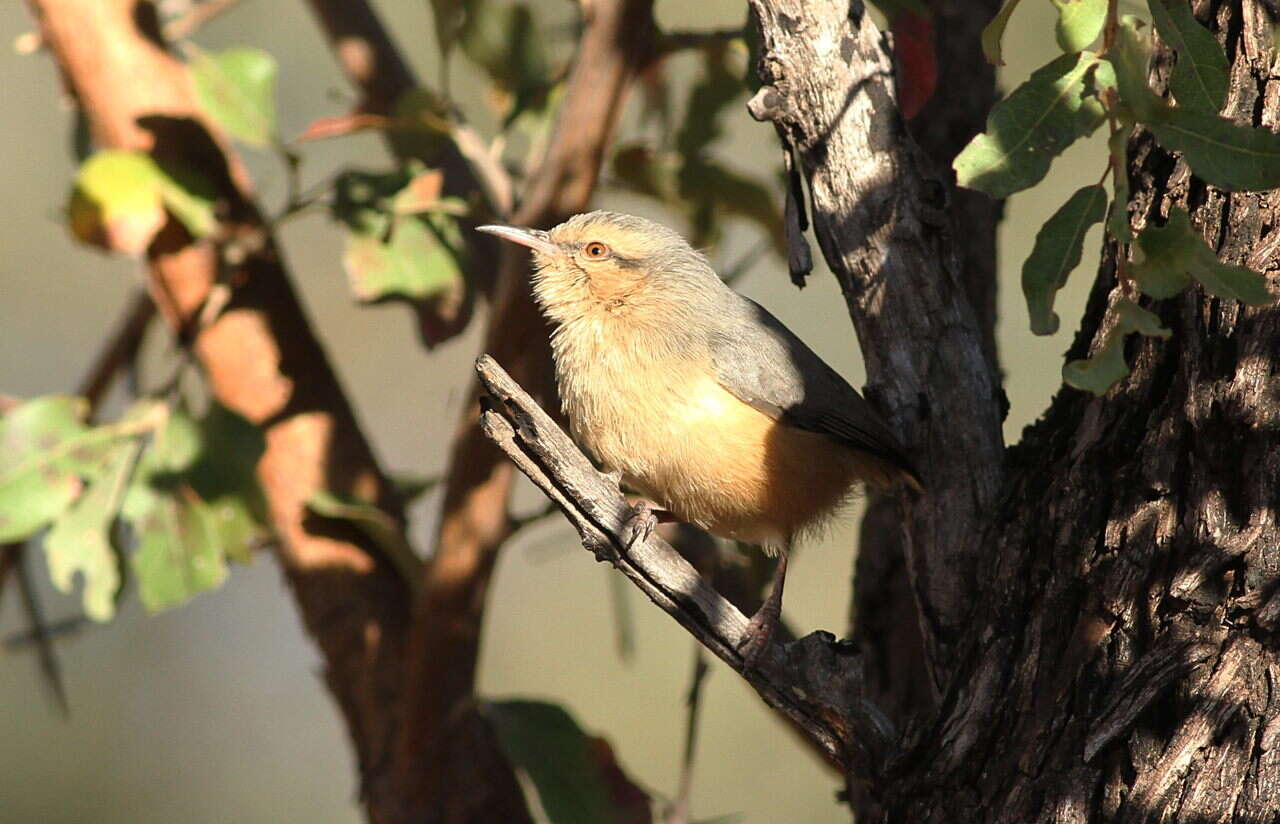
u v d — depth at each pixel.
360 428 11.20
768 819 17.27
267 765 18.58
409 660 10.26
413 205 10.48
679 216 12.67
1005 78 15.23
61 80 11.16
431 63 17.03
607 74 9.88
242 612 19.94
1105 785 6.99
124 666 18.86
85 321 19.97
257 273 10.90
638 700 18.14
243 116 10.66
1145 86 6.38
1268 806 6.66
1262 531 6.97
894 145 8.37
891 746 7.96
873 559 10.66
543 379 11.35
